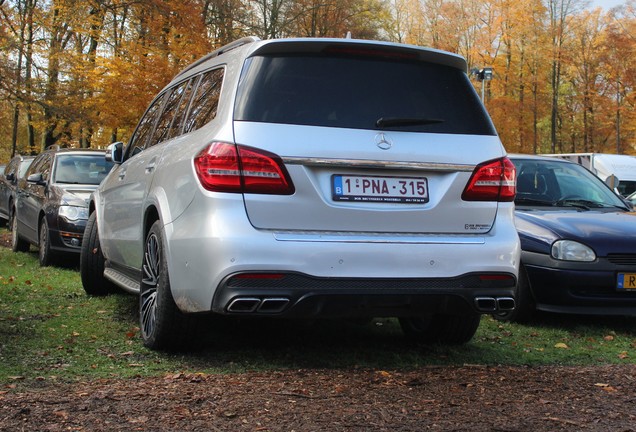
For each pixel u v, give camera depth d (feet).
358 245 12.80
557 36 140.46
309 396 11.96
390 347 16.65
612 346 18.37
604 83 143.02
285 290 12.50
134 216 17.56
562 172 25.71
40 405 10.98
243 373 13.48
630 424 11.05
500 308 13.85
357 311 13.03
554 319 22.06
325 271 12.60
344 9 123.95
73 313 19.40
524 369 14.93
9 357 14.06
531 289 20.77
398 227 13.20
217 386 12.42
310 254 12.56
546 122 163.02
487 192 13.83
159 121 18.58
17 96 64.95
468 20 143.02
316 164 12.78
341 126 13.09
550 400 12.35
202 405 11.25
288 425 10.37
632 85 138.92
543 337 19.31
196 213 13.05
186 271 13.28
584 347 18.08
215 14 89.76
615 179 26.53
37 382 12.34
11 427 9.94
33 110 67.72
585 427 10.83
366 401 11.80
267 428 10.22
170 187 14.51
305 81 13.42
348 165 12.92
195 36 67.97
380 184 13.16
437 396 12.29
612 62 139.33
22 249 39.19
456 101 14.19
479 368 14.71
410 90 13.88
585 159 81.30
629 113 137.80
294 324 18.65
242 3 96.68
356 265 12.75
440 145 13.55
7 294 22.22
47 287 24.14
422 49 13.98
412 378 13.53
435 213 13.41
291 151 12.73
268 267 12.40
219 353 15.15
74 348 15.10
